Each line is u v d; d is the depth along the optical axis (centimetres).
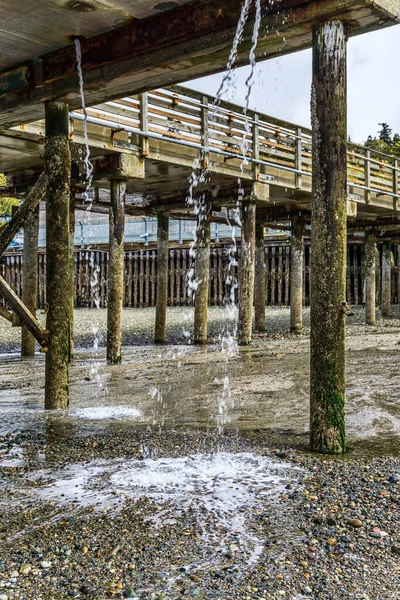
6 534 377
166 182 1373
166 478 470
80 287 3141
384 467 494
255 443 571
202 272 1522
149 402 791
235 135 1273
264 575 329
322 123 527
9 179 1291
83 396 835
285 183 1422
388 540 368
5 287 709
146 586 318
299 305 1841
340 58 518
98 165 1110
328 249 525
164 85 667
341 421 535
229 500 425
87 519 396
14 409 742
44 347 723
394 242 2705
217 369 1088
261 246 1898
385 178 1923
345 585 321
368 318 2138
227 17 547
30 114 762
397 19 518
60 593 313
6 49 666
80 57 650
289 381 951
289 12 521
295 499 425
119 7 566
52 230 707
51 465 506
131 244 2719
